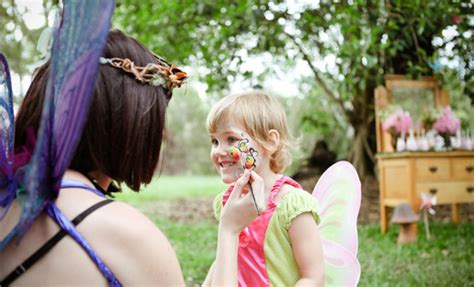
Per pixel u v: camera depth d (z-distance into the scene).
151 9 6.42
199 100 21.80
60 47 0.96
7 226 0.99
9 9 6.00
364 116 7.20
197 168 21.39
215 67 5.82
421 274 3.53
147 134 1.08
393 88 5.27
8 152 1.01
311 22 5.76
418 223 5.72
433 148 4.91
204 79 5.93
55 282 0.92
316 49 6.70
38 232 0.95
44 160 0.91
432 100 5.34
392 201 5.05
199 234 5.41
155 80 1.09
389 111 5.11
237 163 1.67
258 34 5.83
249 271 1.65
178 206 8.09
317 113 8.68
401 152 4.83
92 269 0.93
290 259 1.63
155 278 0.96
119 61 1.06
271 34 5.91
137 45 1.12
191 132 21.88
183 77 1.14
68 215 0.96
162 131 1.11
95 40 0.92
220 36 5.66
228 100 1.75
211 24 5.91
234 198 1.36
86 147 1.05
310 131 8.52
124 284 0.94
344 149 8.36
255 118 1.70
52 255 0.93
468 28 4.60
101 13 0.93
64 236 0.94
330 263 1.76
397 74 5.65
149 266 0.96
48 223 0.95
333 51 5.72
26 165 0.98
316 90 8.45
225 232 1.34
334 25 5.35
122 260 0.95
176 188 11.80
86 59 0.91
